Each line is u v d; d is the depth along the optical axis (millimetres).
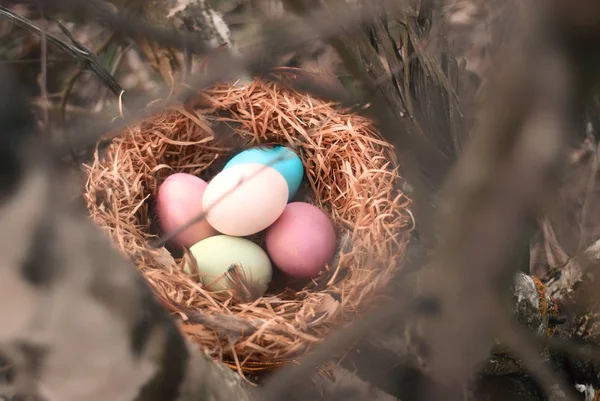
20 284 428
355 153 813
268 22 716
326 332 744
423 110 758
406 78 743
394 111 760
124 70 1036
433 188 772
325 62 877
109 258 474
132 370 486
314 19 665
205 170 869
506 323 538
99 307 463
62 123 907
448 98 760
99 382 472
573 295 777
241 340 733
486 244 382
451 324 460
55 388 461
